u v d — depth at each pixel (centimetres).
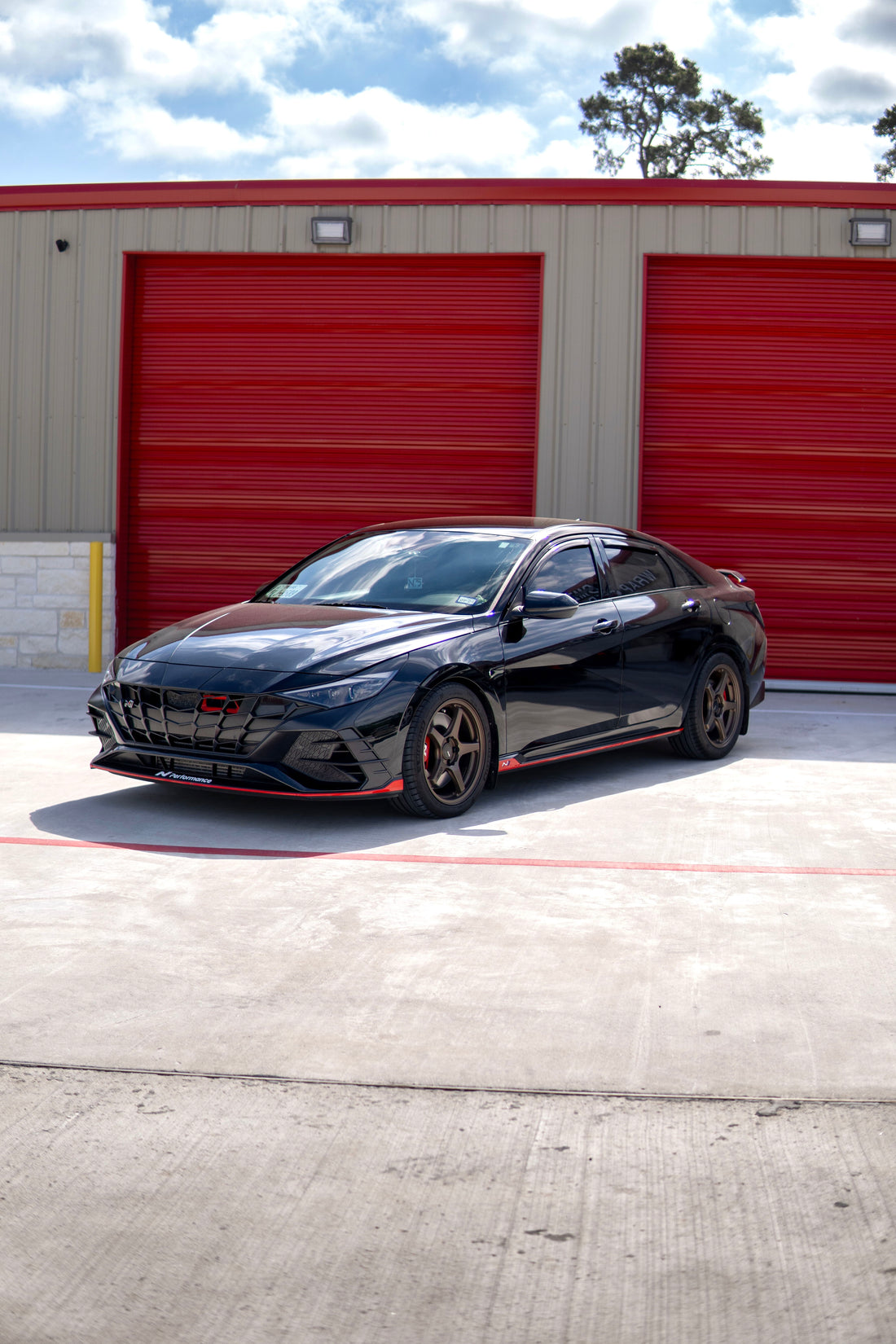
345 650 580
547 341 1170
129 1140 273
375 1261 230
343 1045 324
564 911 449
